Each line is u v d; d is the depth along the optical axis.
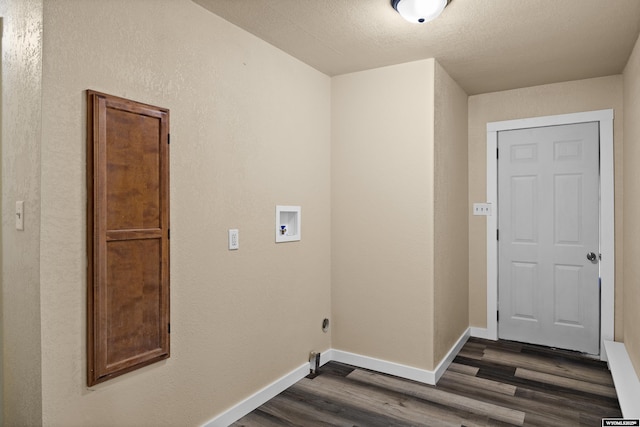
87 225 1.63
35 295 1.52
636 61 2.56
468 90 3.67
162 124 1.90
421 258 2.88
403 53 2.77
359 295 3.14
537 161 3.56
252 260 2.48
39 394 1.51
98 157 1.63
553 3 2.09
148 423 1.88
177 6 2.01
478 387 2.75
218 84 2.24
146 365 1.85
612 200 3.23
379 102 3.06
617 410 2.41
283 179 2.74
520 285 3.66
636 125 2.56
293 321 2.85
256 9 2.16
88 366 1.62
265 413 2.42
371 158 3.09
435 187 2.88
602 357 3.25
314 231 3.09
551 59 2.89
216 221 2.23
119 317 1.72
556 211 3.49
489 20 2.28
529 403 2.51
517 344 3.63
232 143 2.33
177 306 2.01
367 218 3.11
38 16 1.51
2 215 1.86
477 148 3.83
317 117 3.11
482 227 3.81
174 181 1.99
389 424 2.29
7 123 1.81
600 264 3.29
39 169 1.49
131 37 1.79
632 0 2.05
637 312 2.52
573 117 3.39
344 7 2.13
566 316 3.46
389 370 2.99
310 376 2.95
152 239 1.86
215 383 2.23
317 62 2.95
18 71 1.68
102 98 1.65
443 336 3.06
